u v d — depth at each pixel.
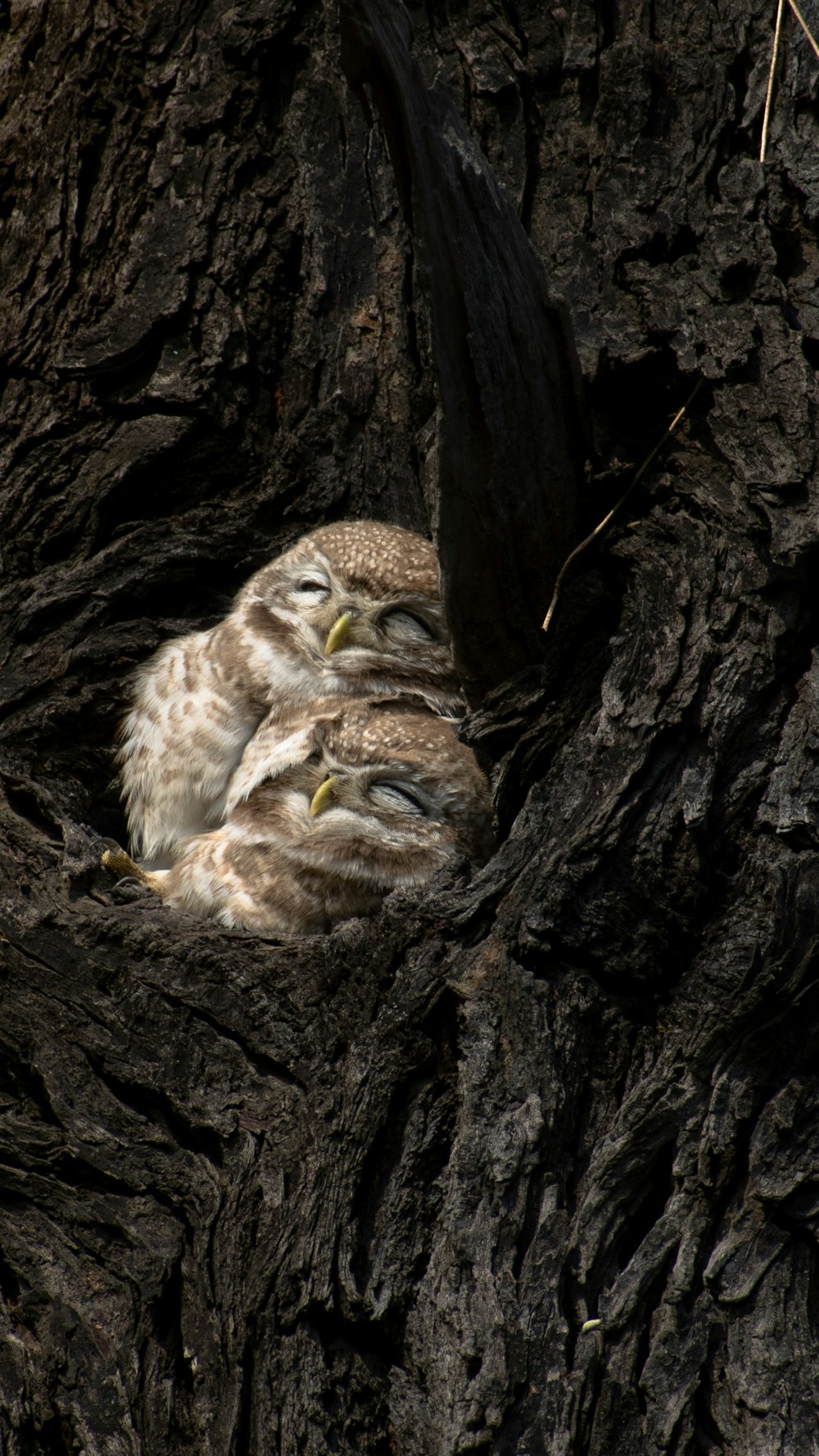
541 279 6.35
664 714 6.15
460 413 6.19
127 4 9.27
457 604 6.62
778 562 6.18
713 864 6.03
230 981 6.55
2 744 7.98
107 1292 6.00
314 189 9.02
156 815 8.51
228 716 8.51
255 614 8.64
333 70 9.15
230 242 8.90
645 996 6.04
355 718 8.10
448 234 5.91
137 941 6.73
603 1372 5.25
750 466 6.45
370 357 8.92
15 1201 6.37
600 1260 5.47
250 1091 6.28
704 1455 5.16
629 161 8.07
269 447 8.91
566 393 6.47
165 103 9.12
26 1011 6.70
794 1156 5.53
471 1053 5.87
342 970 6.37
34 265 8.90
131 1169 6.24
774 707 6.17
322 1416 5.34
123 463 8.46
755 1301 5.36
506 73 8.60
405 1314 5.52
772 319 6.95
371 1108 5.91
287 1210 5.80
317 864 7.55
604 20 8.66
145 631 8.45
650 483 6.78
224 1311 5.68
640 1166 5.62
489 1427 5.07
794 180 7.62
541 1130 5.64
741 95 8.19
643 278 7.47
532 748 6.57
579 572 6.74
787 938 5.70
